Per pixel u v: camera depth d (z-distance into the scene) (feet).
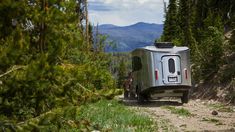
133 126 44.80
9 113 19.65
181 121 51.13
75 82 21.12
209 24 131.34
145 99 83.25
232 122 50.31
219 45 96.89
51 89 20.36
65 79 20.85
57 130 19.98
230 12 136.98
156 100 92.12
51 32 20.33
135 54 86.63
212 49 97.40
